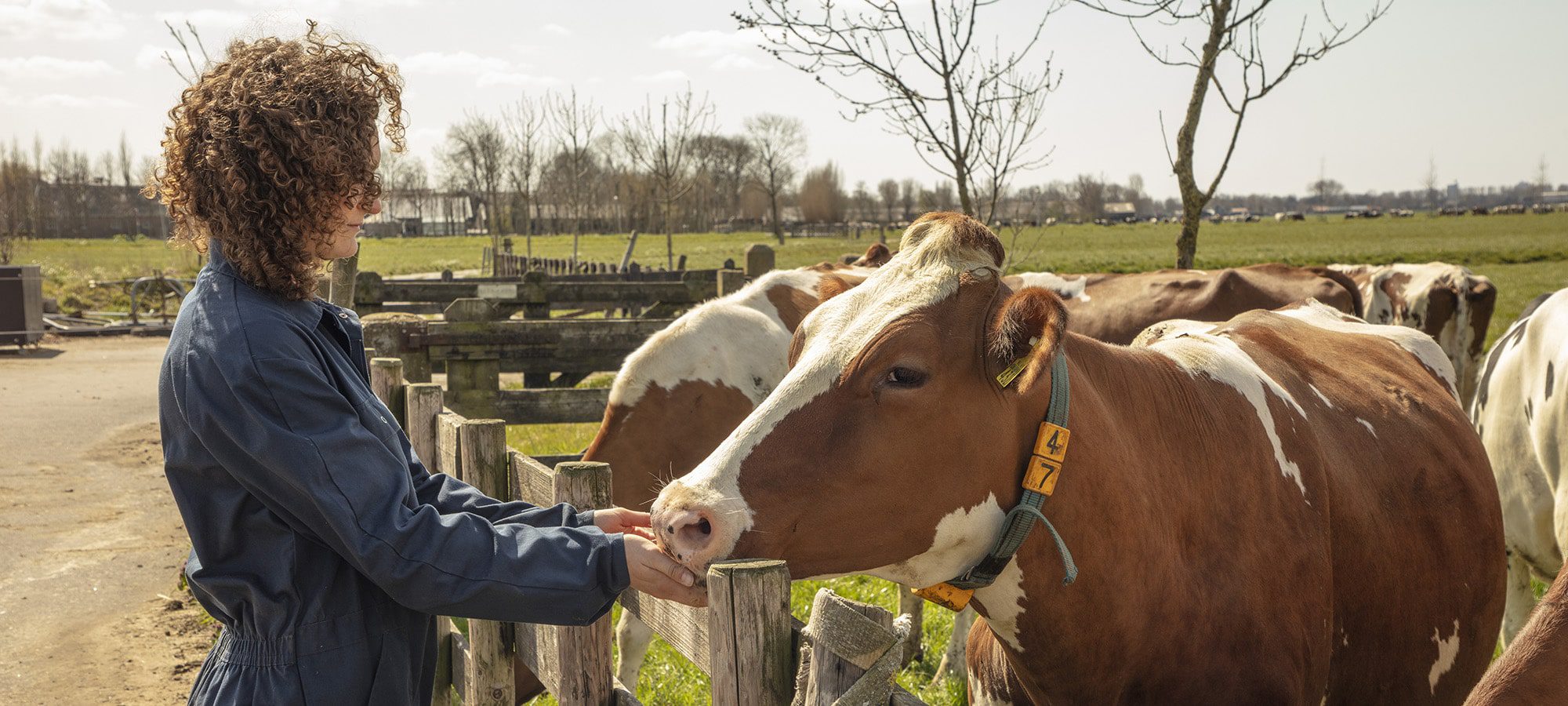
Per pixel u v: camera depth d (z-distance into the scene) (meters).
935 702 4.43
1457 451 3.28
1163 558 2.33
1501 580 3.37
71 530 7.70
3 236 39.62
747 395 4.63
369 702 1.79
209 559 1.74
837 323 2.15
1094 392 2.33
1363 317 7.65
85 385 14.49
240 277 1.70
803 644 1.72
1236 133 7.80
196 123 1.69
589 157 47.06
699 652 2.26
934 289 2.12
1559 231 74.00
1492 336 18.66
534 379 8.33
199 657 5.41
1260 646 2.41
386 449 1.72
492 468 3.30
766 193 102.38
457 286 11.38
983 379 2.08
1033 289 1.98
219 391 1.61
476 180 38.28
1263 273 7.71
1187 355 2.80
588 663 2.74
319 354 1.71
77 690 5.01
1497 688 1.49
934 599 2.31
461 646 3.82
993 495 2.14
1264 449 2.63
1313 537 2.58
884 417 2.03
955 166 7.11
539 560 1.73
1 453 10.22
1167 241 76.88
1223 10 7.59
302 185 1.67
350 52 1.81
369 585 1.80
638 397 4.54
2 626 5.81
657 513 1.96
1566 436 4.45
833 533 2.04
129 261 46.31
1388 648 2.89
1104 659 2.30
